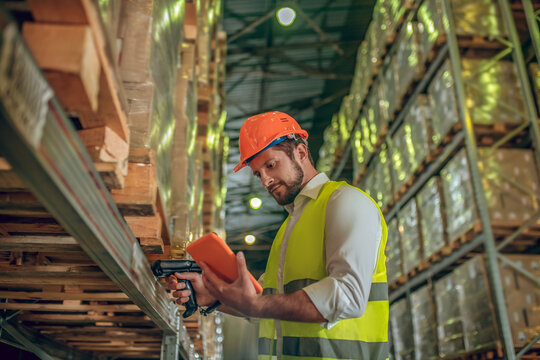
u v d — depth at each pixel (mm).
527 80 5625
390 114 7949
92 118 1215
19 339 2734
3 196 1312
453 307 5629
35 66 702
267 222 18562
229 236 19188
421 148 6598
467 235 5414
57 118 812
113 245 1210
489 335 4902
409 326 7141
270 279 1668
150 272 1765
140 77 1547
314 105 12695
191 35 2984
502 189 5250
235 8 9922
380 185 8531
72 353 3717
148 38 1583
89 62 902
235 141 14430
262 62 11781
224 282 1376
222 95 8461
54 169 797
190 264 1729
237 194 17047
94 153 1222
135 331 3252
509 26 5824
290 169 1646
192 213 3008
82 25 899
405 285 7367
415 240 6793
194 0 3008
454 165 5703
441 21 6055
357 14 10531
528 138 5645
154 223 1747
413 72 6859
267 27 10711
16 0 974
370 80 9117
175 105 2701
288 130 1691
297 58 11906
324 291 1329
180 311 2988
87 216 987
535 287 4938
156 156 1733
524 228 4996
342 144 11961
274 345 1589
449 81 5828
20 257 1771
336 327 1434
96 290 2387
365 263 1392
